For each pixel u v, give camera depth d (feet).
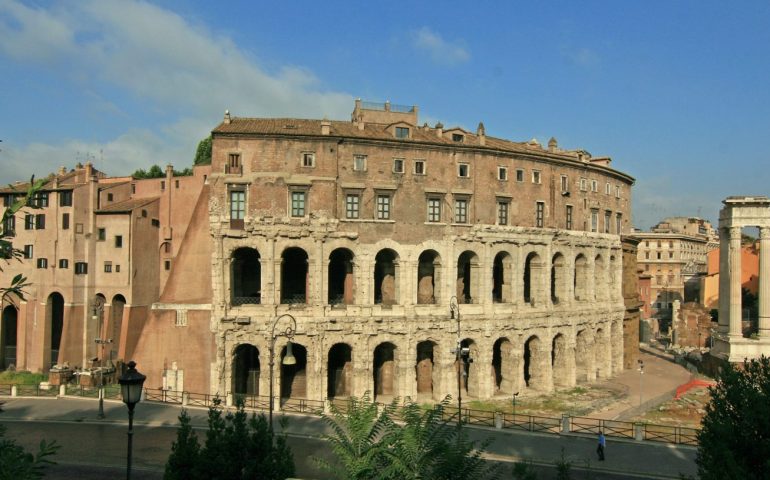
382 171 227.81
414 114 303.27
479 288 238.27
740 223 273.13
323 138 221.05
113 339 261.03
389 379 240.12
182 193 266.57
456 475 78.28
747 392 83.10
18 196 270.87
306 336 214.90
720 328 289.94
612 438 171.63
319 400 204.44
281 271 236.84
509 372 246.06
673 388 261.03
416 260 228.63
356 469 79.97
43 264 266.77
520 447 163.63
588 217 282.15
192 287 219.41
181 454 88.74
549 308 254.27
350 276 232.94
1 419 182.29
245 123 234.58
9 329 284.00
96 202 265.54
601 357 289.94
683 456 156.25
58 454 148.87
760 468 76.95
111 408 196.03
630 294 322.55
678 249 641.81
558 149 301.63
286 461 92.73
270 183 217.56
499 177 246.68
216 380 210.79
